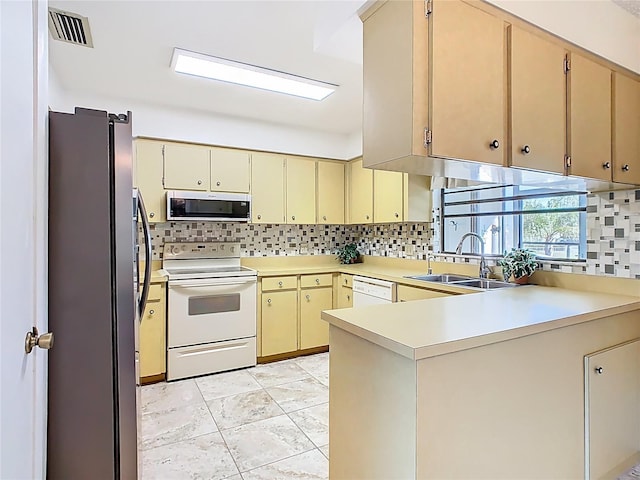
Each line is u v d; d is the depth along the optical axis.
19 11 0.81
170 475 1.85
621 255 2.10
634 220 2.05
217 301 3.27
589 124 1.81
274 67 2.52
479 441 1.27
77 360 1.25
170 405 2.63
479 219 3.20
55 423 1.23
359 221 4.07
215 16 1.93
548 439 1.49
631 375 1.85
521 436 1.39
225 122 3.54
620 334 1.82
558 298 1.94
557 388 1.53
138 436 1.56
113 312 1.30
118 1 1.80
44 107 1.09
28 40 0.89
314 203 4.07
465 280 2.94
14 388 0.78
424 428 1.14
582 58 1.79
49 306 1.22
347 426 1.45
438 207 3.48
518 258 2.54
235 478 1.84
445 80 1.35
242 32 2.08
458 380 1.21
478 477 1.26
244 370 3.35
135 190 1.71
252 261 4.01
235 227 3.94
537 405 1.45
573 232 2.51
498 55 1.49
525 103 1.56
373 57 1.47
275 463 1.96
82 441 1.26
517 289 2.28
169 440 2.18
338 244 4.55
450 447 1.19
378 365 1.28
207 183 3.49
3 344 0.71
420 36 1.31
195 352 3.19
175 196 3.29
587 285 2.23
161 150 3.31
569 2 1.72
